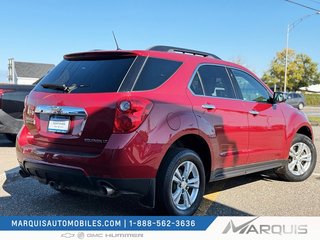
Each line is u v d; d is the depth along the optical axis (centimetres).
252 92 576
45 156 437
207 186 614
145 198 423
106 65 450
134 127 399
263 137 566
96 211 485
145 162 404
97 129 410
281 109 611
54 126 448
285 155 616
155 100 422
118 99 407
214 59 530
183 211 451
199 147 488
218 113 492
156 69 448
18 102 857
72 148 429
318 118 2406
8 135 964
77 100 431
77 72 466
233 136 512
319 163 822
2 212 475
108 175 397
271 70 7594
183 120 439
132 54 445
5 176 626
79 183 419
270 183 639
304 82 7800
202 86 490
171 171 428
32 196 542
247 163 544
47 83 484
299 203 529
